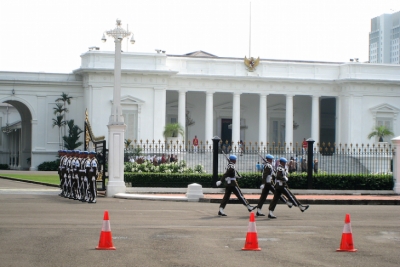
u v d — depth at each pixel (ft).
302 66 305.94
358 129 303.27
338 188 165.58
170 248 69.46
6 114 378.94
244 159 196.24
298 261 62.75
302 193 159.43
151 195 143.13
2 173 258.37
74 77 293.23
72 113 291.58
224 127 324.60
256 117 325.21
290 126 303.68
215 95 322.96
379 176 167.43
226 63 299.38
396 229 89.45
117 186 147.54
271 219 101.09
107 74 283.38
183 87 294.87
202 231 83.92
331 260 63.62
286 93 303.07
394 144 166.30
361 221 99.30
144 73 285.23
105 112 284.20
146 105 288.10
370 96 304.91
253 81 299.58
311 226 91.76
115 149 147.74
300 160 188.85
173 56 298.15
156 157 174.09
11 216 96.99
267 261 62.44
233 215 106.22
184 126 295.07
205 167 199.11
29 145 317.63
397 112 307.17
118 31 151.53
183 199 135.54
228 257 64.39
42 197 136.46
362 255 66.95
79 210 108.88
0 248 67.46
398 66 308.19
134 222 92.79
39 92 290.15
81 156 128.67
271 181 106.01
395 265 61.62
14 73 288.51
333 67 308.40
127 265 59.31
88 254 64.75
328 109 332.80
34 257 62.80
